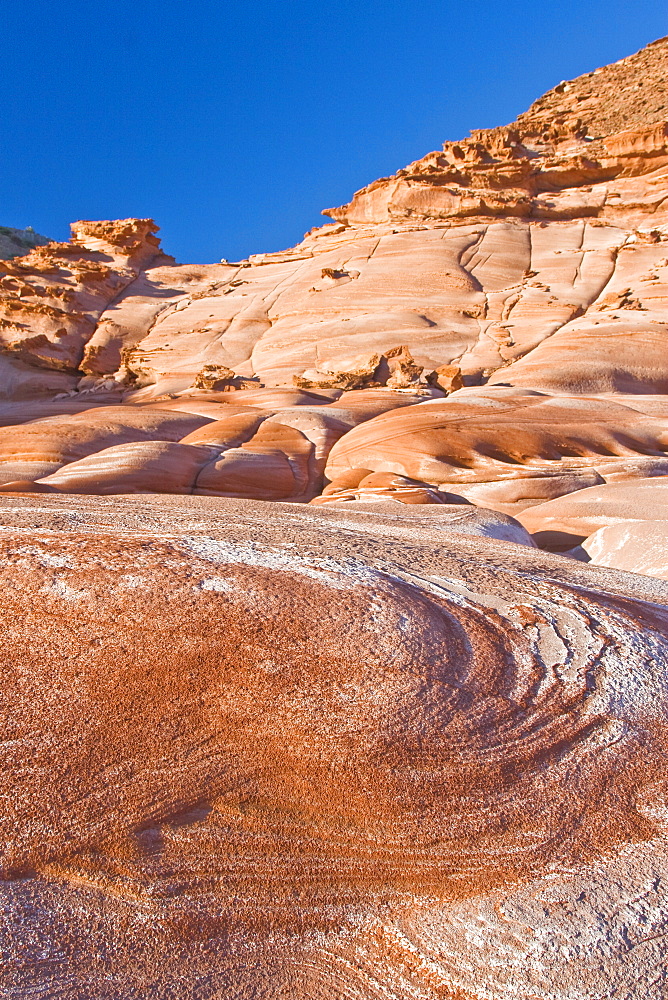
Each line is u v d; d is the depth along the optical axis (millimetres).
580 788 2285
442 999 1708
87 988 1610
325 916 1857
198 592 2730
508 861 2020
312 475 15633
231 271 41750
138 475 13328
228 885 1869
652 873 2033
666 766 2463
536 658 2898
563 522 9281
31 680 2236
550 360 23562
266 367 28234
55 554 2914
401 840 2021
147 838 1910
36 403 29078
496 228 37188
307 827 2016
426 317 29859
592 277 32219
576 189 40469
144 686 2273
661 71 53469
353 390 24797
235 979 1705
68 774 1988
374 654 2578
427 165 40688
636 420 15312
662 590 4586
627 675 2912
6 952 1621
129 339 35062
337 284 33812
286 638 2557
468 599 3344
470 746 2328
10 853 1797
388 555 3852
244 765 2115
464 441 14438
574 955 1791
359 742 2227
